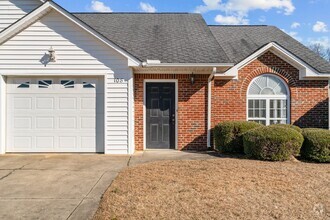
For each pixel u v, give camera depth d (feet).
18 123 33.91
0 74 33.04
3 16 37.11
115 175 23.84
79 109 34.12
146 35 41.22
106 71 33.47
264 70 39.70
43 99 34.04
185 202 17.21
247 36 47.75
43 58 33.17
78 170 25.63
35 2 37.32
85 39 33.30
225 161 28.76
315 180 22.08
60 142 34.04
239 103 39.58
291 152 29.50
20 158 30.81
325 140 29.40
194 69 35.35
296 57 39.04
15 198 18.49
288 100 39.91
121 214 15.56
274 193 19.04
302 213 16.06
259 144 29.58
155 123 37.22
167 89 37.24
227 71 38.47
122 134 33.73
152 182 21.09
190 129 37.01
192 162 28.14
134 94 36.42
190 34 42.29
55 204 17.46
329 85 40.57
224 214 15.67
